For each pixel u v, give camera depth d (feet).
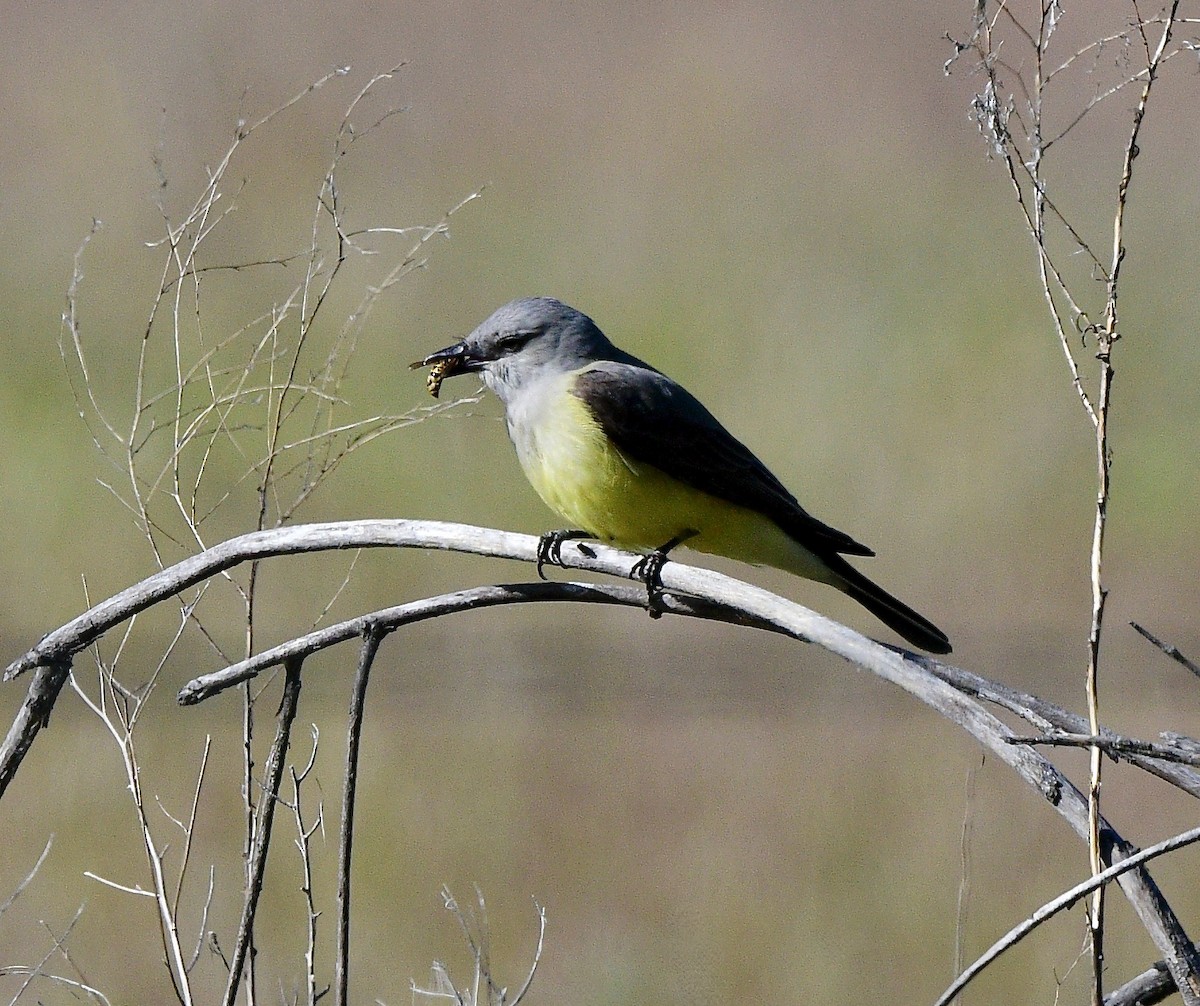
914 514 51.13
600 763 38.65
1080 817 15.01
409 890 33.32
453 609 18.97
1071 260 64.54
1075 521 51.06
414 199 62.34
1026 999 30.78
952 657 43.93
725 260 62.95
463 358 25.99
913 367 57.67
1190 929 32.04
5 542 45.83
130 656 40.75
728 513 24.85
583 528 25.75
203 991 29.40
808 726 40.86
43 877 32.76
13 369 53.47
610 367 25.34
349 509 48.37
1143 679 42.63
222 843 33.65
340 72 24.61
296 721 39.19
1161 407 56.90
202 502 44.06
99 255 58.59
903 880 34.42
